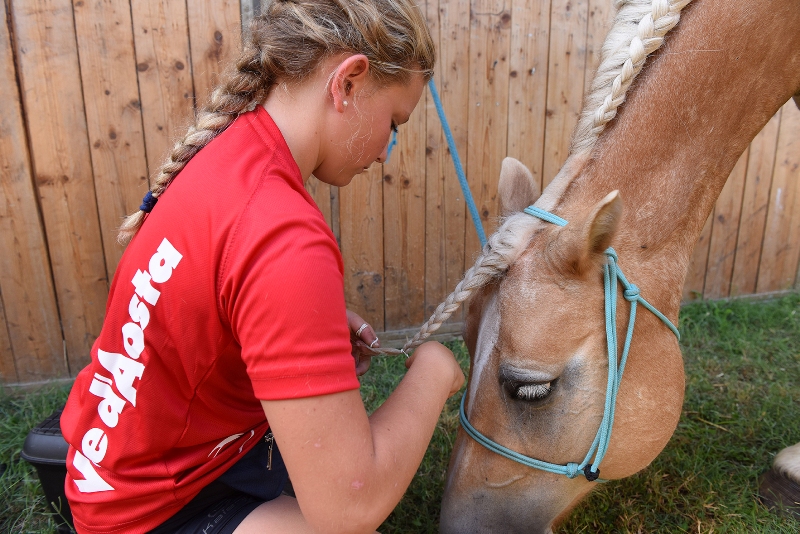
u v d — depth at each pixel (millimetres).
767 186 3719
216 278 961
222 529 1177
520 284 1267
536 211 1346
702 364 2984
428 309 3361
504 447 1334
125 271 1062
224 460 1185
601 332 1280
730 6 1462
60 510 1749
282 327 890
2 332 2814
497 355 1289
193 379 1048
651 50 1392
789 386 2760
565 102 3293
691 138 1465
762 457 2221
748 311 3564
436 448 2258
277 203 959
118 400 1075
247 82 1067
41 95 2637
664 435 1442
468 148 3201
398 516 1931
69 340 2920
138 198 2852
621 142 1407
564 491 1380
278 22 1040
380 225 3172
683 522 1902
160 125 2803
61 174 2734
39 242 2773
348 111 1058
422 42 1103
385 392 2740
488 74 3133
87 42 2643
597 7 3199
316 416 894
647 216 1404
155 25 2705
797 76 1643
